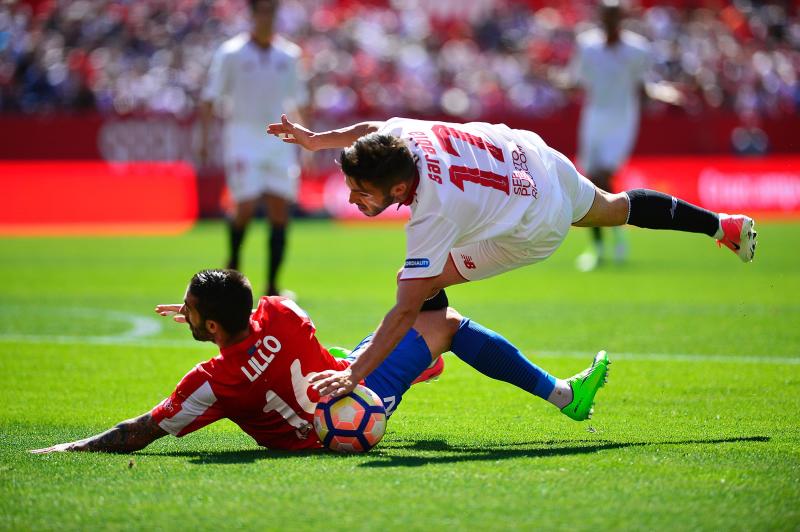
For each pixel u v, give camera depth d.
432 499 13.49
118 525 12.69
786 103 86.12
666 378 24.42
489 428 19.19
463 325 17.80
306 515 12.92
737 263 51.12
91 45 85.19
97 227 70.88
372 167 15.22
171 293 40.62
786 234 62.56
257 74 38.53
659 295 39.69
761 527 12.52
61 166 71.00
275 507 13.23
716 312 35.22
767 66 89.62
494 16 93.44
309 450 16.89
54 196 70.88
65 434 18.91
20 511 13.21
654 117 74.81
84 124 71.38
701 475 14.66
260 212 77.81
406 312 15.69
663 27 91.62
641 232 71.25
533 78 84.75
